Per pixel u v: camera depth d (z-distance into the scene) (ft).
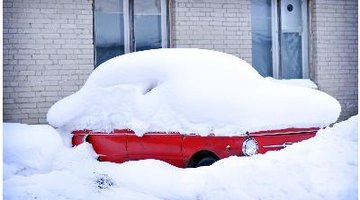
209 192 13.99
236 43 30.12
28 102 26.50
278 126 16.44
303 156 14.10
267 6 32.09
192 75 17.58
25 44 26.40
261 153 15.90
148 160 16.97
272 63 32.27
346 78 32.45
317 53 31.76
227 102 16.25
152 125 17.57
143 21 29.76
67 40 27.17
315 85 31.68
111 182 16.53
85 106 20.26
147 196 15.26
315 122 17.48
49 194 15.40
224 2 29.84
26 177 17.16
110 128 19.15
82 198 15.12
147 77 18.90
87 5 27.55
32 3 26.48
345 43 32.40
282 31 32.45
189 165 16.75
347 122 15.55
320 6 31.81
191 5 29.17
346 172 13.01
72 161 18.98
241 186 13.51
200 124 16.44
